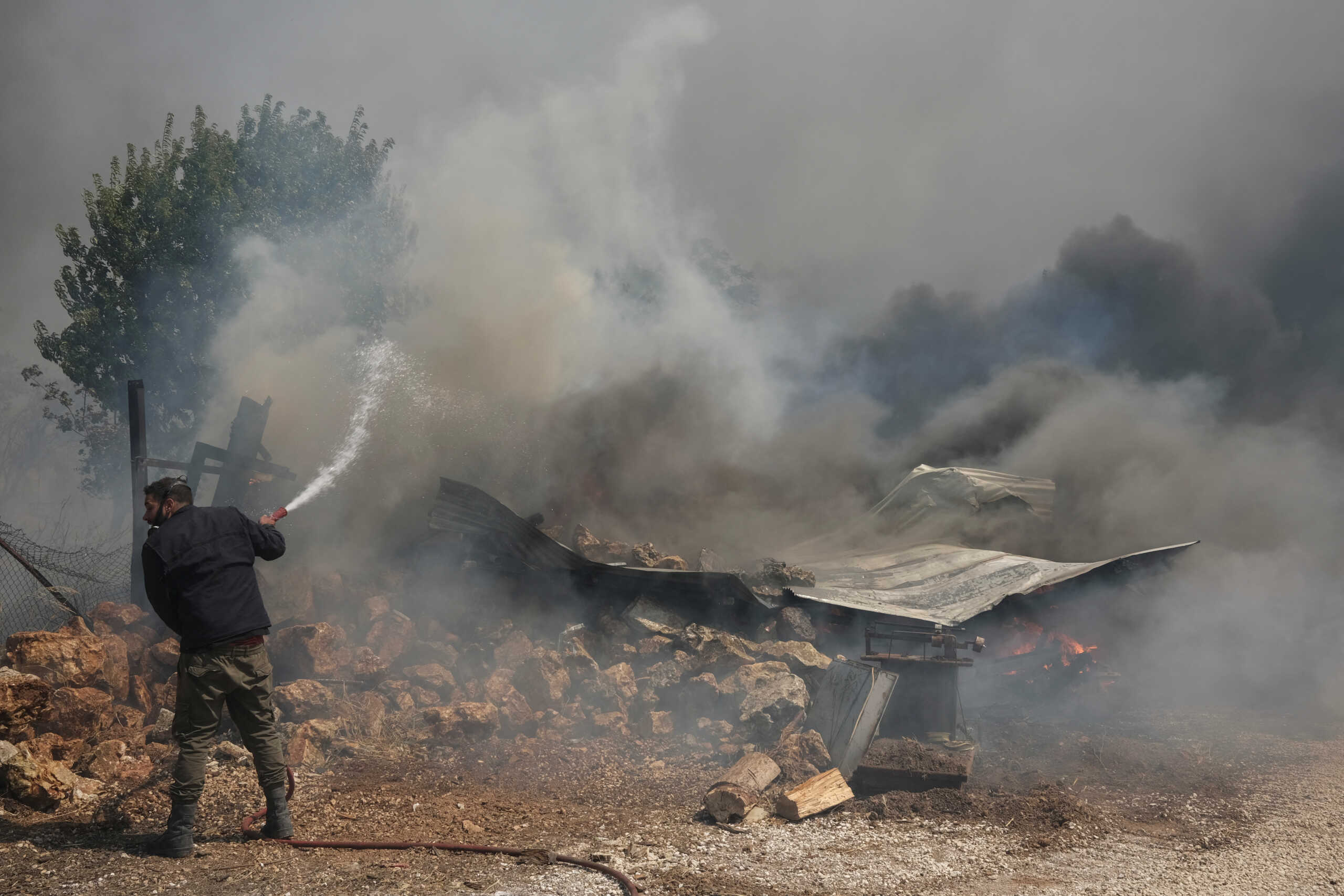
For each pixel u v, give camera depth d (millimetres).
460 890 3838
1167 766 6340
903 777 5602
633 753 6539
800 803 5129
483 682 7508
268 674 4461
